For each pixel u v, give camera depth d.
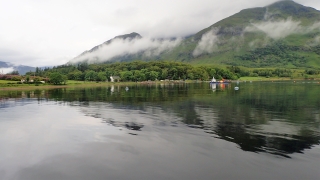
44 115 40.25
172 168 17.00
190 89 112.12
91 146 22.20
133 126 29.94
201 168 16.91
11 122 34.31
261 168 16.78
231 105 48.94
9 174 16.73
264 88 111.81
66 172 16.84
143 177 15.80
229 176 15.70
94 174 16.42
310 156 18.80
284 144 21.80
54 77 175.88
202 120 33.12
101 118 36.03
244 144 21.89
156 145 22.00
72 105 54.12
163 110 43.03
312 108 43.62
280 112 39.38
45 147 22.31
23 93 99.31
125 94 84.75
